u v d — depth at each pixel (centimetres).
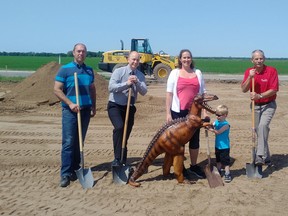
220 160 367
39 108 791
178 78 354
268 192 332
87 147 488
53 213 291
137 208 298
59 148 482
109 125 636
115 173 353
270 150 471
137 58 355
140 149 479
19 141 517
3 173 383
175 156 345
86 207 301
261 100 377
